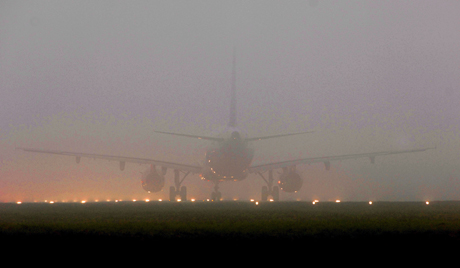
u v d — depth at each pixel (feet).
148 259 39.24
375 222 74.54
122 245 46.98
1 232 59.11
